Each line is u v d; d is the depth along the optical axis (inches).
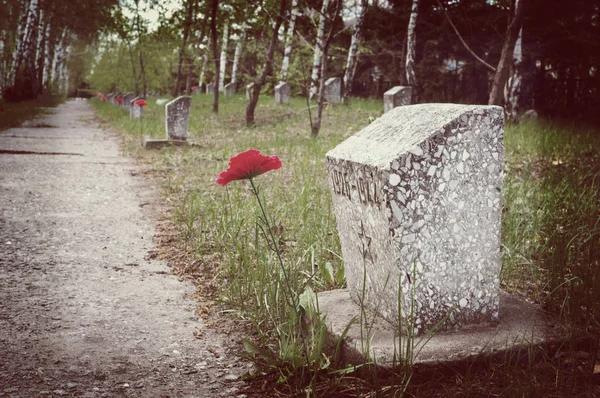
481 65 1012.5
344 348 127.7
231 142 589.9
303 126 737.6
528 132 501.4
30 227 257.0
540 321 137.9
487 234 132.0
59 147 575.5
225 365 131.6
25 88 1633.9
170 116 564.7
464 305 132.3
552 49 897.5
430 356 119.5
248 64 1382.9
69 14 1893.5
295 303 141.5
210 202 284.0
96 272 197.5
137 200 322.7
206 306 166.9
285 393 118.5
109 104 1555.1
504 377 115.0
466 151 126.9
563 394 109.4
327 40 607.5
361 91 1401.3
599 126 666.2
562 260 169.5
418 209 125.0
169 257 215.9
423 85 1057.5
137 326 152.8
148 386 121.0
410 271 126.5
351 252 148.7
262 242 207.9
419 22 1023.0
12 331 146.1
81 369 127.5
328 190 291.1
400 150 125.1
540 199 248.4
